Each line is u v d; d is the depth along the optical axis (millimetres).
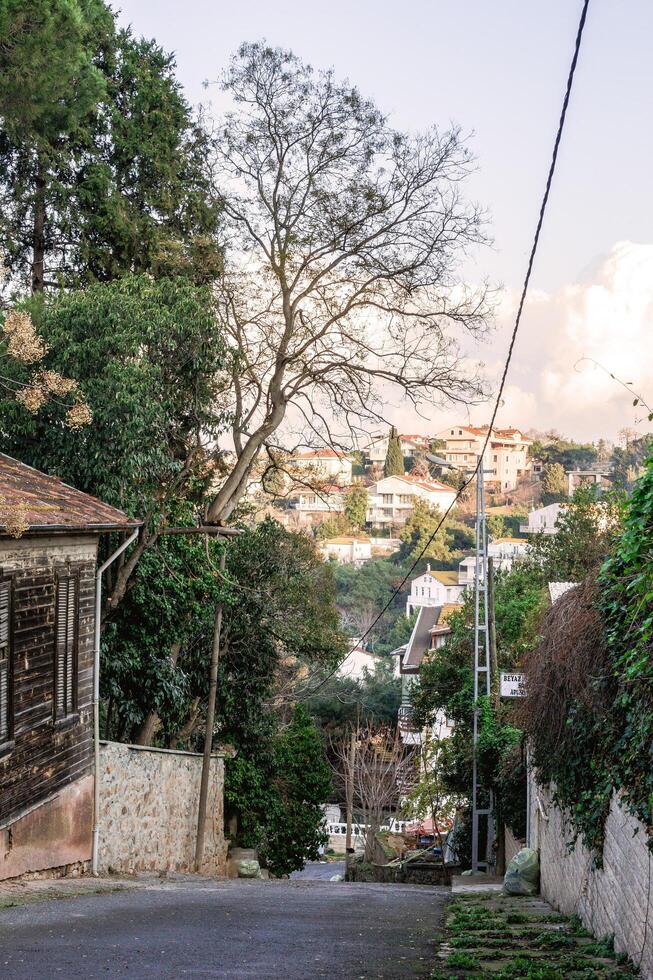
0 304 21250
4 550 13391
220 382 20219
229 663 28062
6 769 13508
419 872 36219
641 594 8648
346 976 7184
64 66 19734
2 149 28484
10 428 17719
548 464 162500
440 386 24797
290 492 26719
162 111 29750
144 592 20562
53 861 15133
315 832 33219
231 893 15312
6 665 13531
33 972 6984
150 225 28781
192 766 23469
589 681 10406
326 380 24641
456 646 35656
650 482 8391
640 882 7984
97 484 17750
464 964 7805
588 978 7238
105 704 21891
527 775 22484
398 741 57938
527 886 17562
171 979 6809
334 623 30484
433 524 132500
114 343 17578
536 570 38000
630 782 8688
